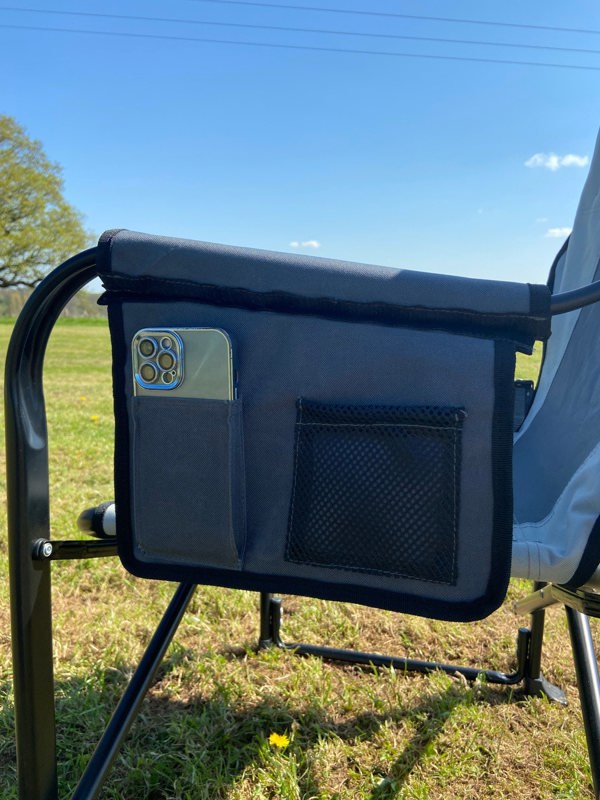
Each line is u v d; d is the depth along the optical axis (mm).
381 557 672
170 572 744
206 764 1142
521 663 1403
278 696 1354
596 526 708
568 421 1050
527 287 631
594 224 1092
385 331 660
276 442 696
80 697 1311
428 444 650
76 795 835
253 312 684
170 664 1455
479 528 650
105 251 680
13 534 739
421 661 1494
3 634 1578
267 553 709
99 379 8664
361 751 1184
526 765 1170
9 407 729
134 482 723
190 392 688
